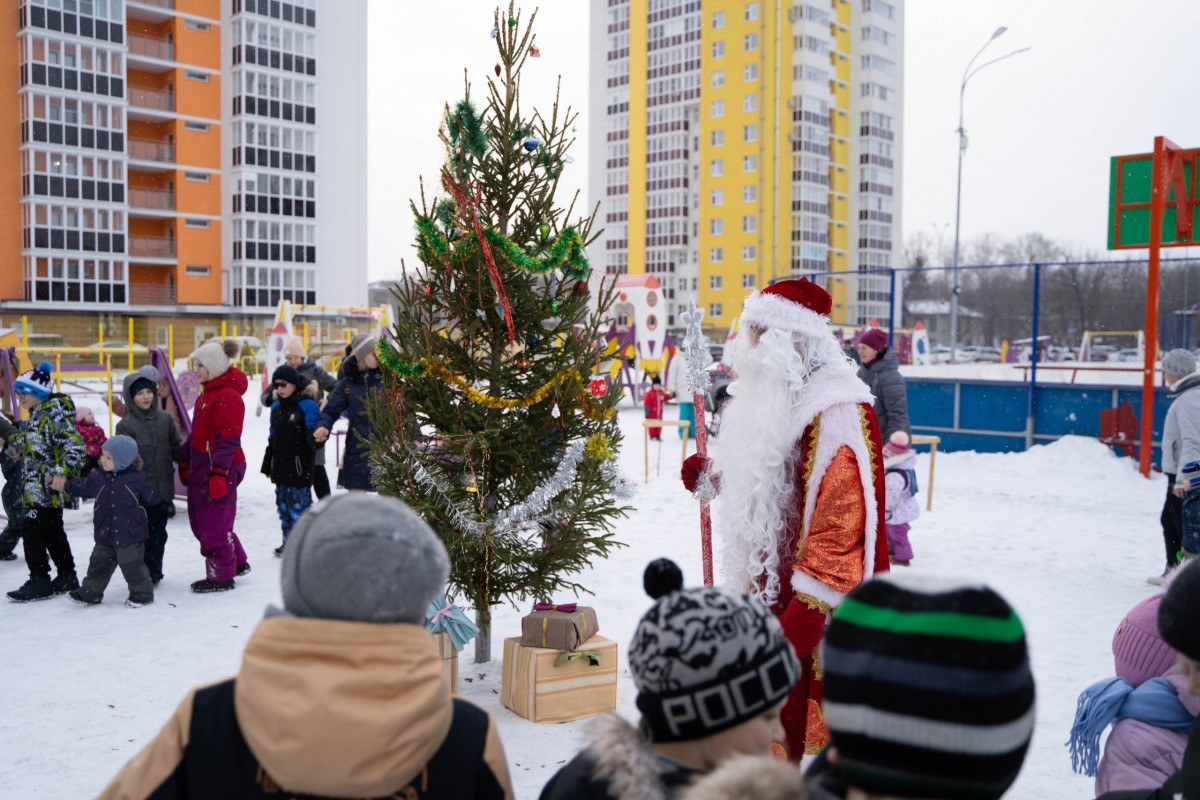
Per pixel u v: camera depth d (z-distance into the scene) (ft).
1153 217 38.78
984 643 3.33
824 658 3.73
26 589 20.31
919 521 30.42
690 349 11.14
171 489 22.20
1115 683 7.34
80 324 145.48
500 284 13.44
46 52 141.28
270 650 4.42
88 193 145.89
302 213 169.37
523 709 13.28
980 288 218.59
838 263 231.50
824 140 221.66
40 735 12.82
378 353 14.01
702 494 10.95
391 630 4.45
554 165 14.43
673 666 4.46
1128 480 38.14
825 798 3.87
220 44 161.68
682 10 224.33
